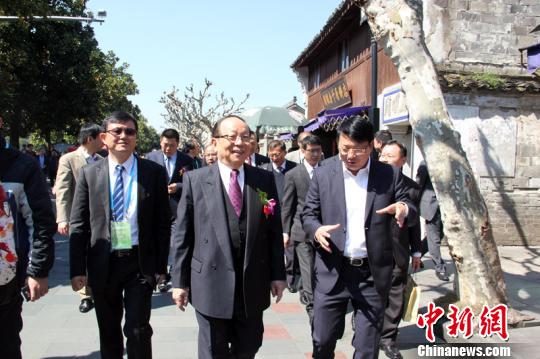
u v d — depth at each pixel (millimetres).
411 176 10508
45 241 3098
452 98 9375
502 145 9531
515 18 9805
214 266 3045
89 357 4195
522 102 9539
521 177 9625
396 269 4199
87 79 24328
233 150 3113
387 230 3301
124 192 3584
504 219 9609
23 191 3115
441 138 4875
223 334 3098
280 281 3277
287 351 4469
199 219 3135
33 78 21938
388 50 5047
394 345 4250
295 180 5191
